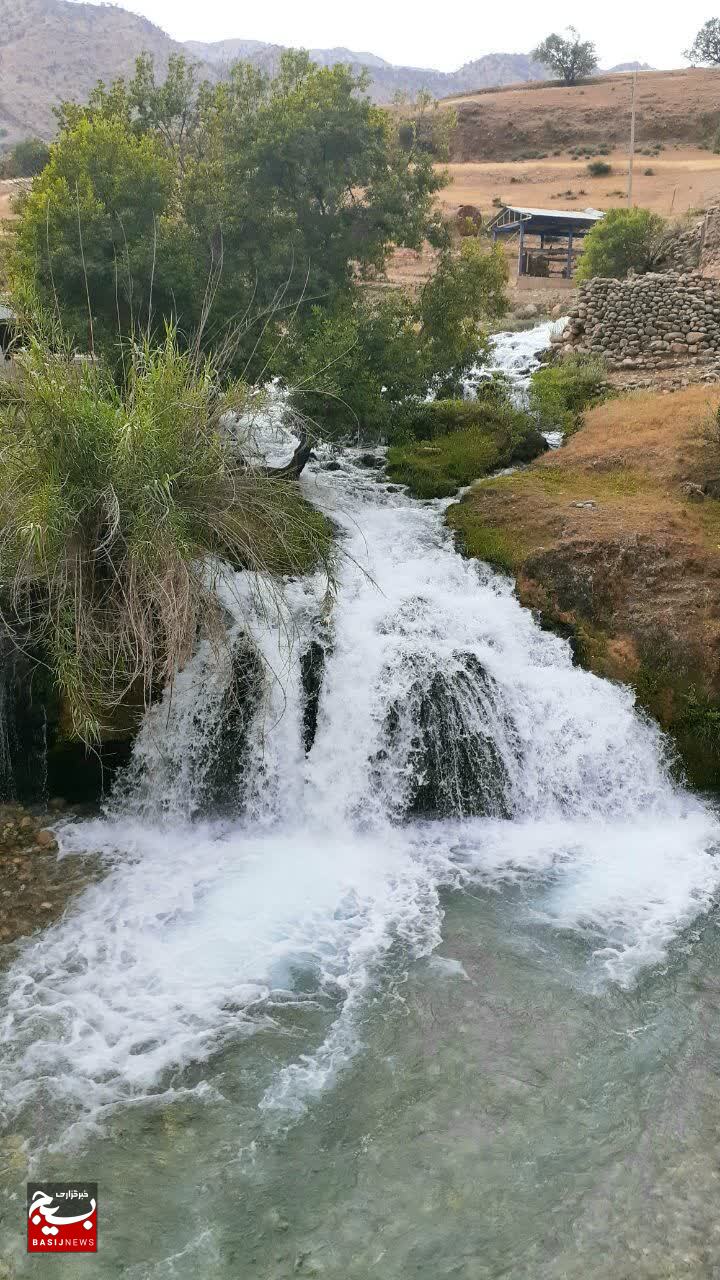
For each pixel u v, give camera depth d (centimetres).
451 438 1678
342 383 1345
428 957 826
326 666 1095
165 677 1017
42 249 1327
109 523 894
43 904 885
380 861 980
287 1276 554
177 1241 575
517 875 957
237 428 1030
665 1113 669
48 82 16775
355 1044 730
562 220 3425
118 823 1030
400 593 1227
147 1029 737
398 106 1653
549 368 2017
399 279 3375
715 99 7662
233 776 1052
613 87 8600
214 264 1359
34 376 908
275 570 1091
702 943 848
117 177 1322
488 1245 572
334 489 1527
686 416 1650
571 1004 774
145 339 1037
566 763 1084
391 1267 559
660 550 1251
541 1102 679
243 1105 673
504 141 7638
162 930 855
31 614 991
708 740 1108
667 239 2641
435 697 1077
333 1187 612
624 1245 571
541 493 1453
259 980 793
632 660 1159
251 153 1366
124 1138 644
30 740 1038
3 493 887
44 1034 729
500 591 1266
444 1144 644
